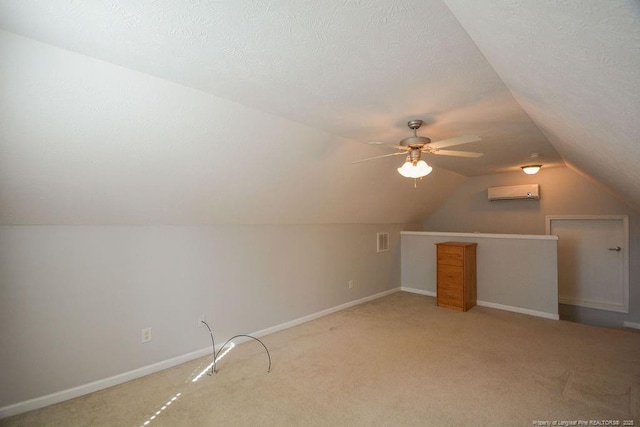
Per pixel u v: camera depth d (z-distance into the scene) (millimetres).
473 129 3014
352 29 1447
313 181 3594
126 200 2525
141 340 2760
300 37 1512
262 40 1536
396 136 3221
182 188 2713
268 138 2756
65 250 2410
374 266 5305
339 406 2254
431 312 4516
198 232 3168
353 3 1262
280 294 3895
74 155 2041
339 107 2438
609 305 4691
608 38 778
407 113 2576
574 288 5000
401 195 5090
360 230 5070
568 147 2998
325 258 4484
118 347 2633
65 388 2379
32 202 2158
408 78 1961
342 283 4730
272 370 2805
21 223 2240
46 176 2062
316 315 4316
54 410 2234
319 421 2094
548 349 3203
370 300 5168
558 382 2551
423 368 2811
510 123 2832
